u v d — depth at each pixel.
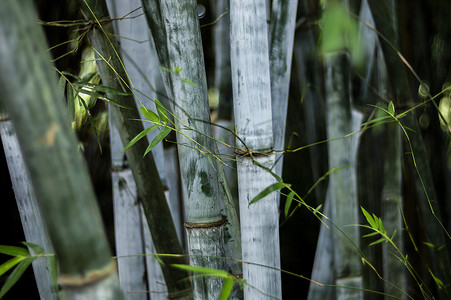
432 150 1.50
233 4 0.82
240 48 0.82
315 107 1.54
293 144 1.86
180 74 0.84
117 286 0.51
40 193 0.47
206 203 0.86
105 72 0.97
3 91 0.44
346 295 1.21
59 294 0.97
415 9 1.46
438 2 1.50
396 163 1.34
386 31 1.13
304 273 2.04
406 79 1.17
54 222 0.47
